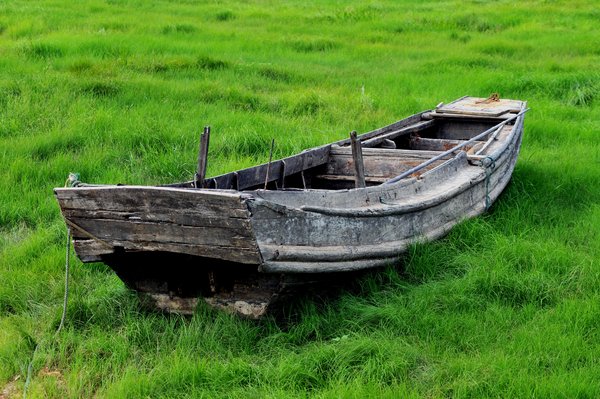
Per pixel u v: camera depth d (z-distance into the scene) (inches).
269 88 669.9
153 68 700.7
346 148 405.1
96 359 272.8
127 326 289.4
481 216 382.6
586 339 272.8
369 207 307.9
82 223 280.7
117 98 598.5
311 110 600.7
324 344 275.1
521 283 309.9
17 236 387.9
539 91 681.0
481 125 502.3
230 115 568.4
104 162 476.7
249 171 339.9
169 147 494.9
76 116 545.0
